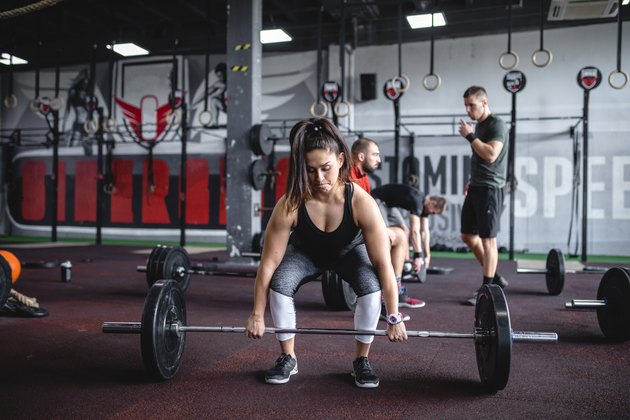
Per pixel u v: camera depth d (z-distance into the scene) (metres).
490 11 6.56
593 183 6.71
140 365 1.85
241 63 4.95
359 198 1.51
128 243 8.27
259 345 2.13
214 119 8.30
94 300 3.18
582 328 2.44
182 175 7.45
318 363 1.87
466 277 4.39
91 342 2.16
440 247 7.17
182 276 3.25
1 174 9.58
